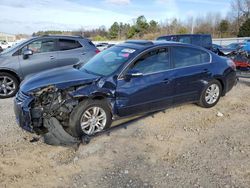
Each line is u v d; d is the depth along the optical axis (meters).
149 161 4.23
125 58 5.41
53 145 4.63
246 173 3.88
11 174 3.89
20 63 8.25
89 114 4.91
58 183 3.71
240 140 4.90
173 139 4.95
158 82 5.57
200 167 4.05
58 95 4.73
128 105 5.30
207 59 6.49
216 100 6.67
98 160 4.26
